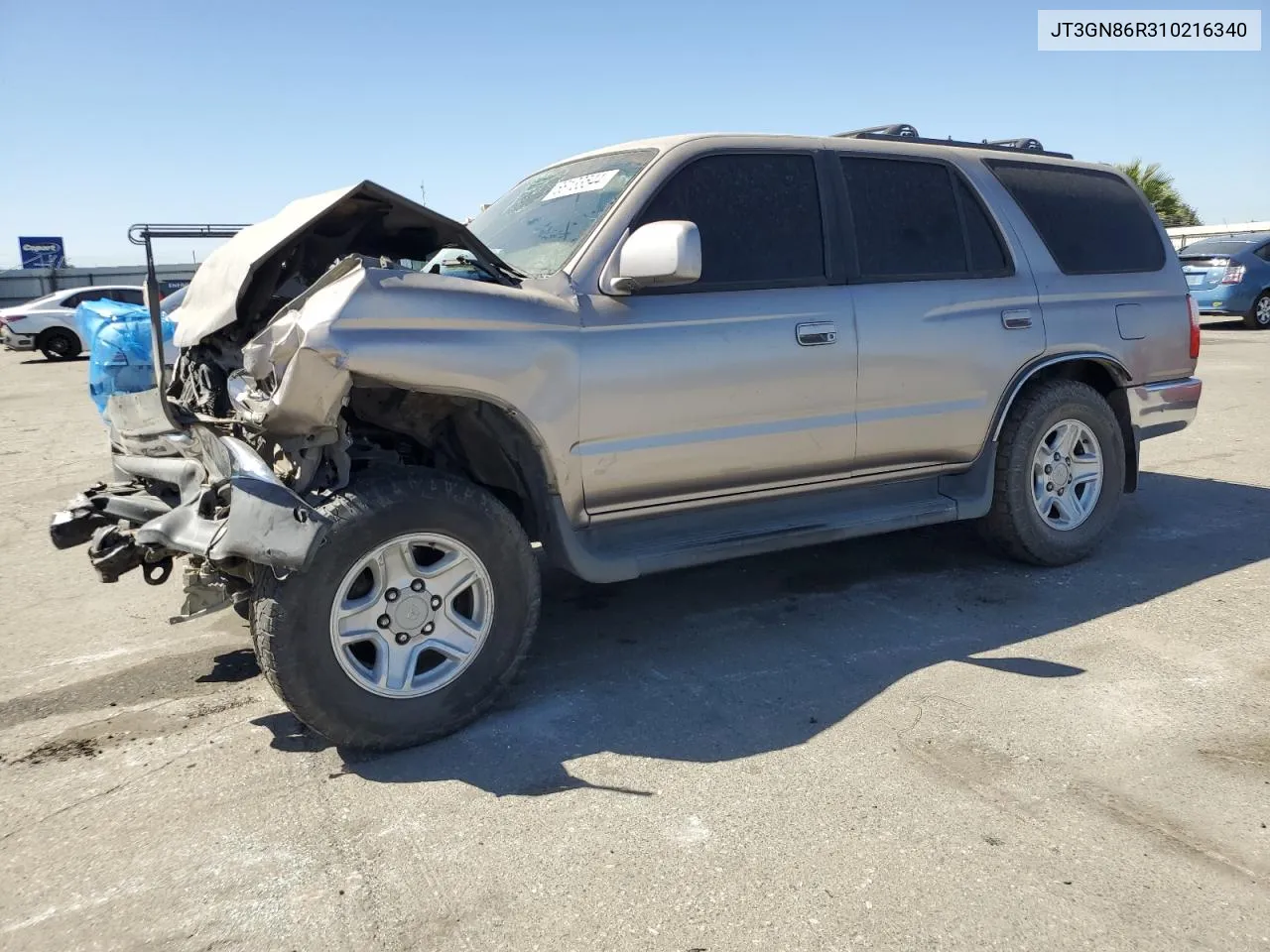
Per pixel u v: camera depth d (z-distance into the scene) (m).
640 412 3.49
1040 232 4.67
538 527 3.53
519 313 3.25
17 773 3.11
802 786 2.84
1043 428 4.56
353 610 3.03
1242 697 3.34
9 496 7.39
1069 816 2.65
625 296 3.49
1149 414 5.03
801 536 3.97
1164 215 32.62
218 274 3.83
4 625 4.57
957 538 5.30
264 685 3.77
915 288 4.18
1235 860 2.45
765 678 3.62
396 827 2.70
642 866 2.48
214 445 3.12
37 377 17.20
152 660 4.07
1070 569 4.75
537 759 3.07
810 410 3.88
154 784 3.00
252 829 2.72
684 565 3.71
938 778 2.86
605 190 3.78
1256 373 11.53
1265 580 4.51
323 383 2.87
